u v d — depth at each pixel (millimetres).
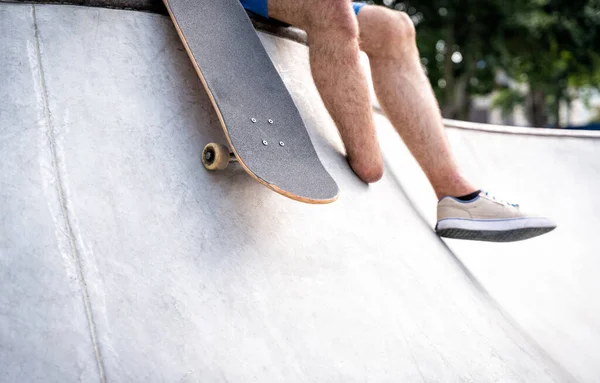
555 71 15102
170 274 1646
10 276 1492
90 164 1750
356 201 2250
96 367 1407
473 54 13695
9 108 1762
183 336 1540
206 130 2039
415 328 1924
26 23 1930
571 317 2703
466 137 3943
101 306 1508
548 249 3207
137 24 2107
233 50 2041
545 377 2068
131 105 1929
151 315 1544
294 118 2037
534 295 2799
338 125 2322
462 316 2115
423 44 13734
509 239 2461
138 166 1817
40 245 1555
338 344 1731
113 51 2008
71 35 1970
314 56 2230
